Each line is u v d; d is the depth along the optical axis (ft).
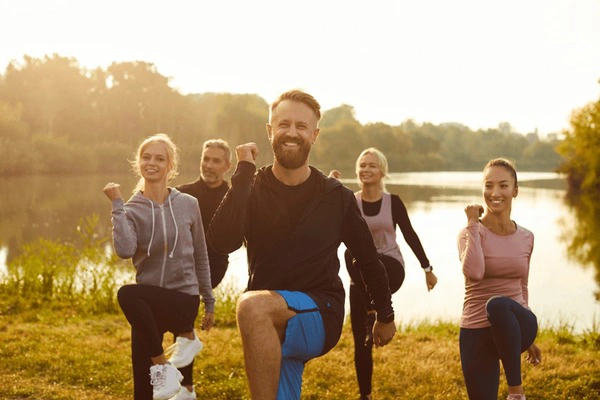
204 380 17.58
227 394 16.61
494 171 12.60
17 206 113.39
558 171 193.57
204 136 384.47
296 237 9.54
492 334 11.71
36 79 369.91
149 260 12.84
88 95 399.65
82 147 281.95
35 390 16.56
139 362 12.56
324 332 9.23
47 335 22.59
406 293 41.22
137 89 399.24
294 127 9.49
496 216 12.64
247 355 8.61
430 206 115.75
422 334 24.11
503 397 16.46
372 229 16.44
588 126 185.26
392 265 16.16
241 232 9.29
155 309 12.44
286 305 8.91
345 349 21.08
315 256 9.59
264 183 9.71
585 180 183.11
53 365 18.65
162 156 13.10
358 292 15.38
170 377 11.68
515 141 619.26
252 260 9.82
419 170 494.18
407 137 490.08
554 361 19.17
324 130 414.62
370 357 15.56
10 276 34.40
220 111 367.04
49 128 360.48
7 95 360.89
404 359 19.57
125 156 284.20
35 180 210.38
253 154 9.66
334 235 9.75
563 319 34.17
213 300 14.10
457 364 19.24
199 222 13.67
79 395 16.35
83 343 21.39
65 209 108.88
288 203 9.66
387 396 16.78
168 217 13.00
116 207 12.44
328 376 18.11
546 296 42.65
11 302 29.81
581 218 102.58
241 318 8.71
